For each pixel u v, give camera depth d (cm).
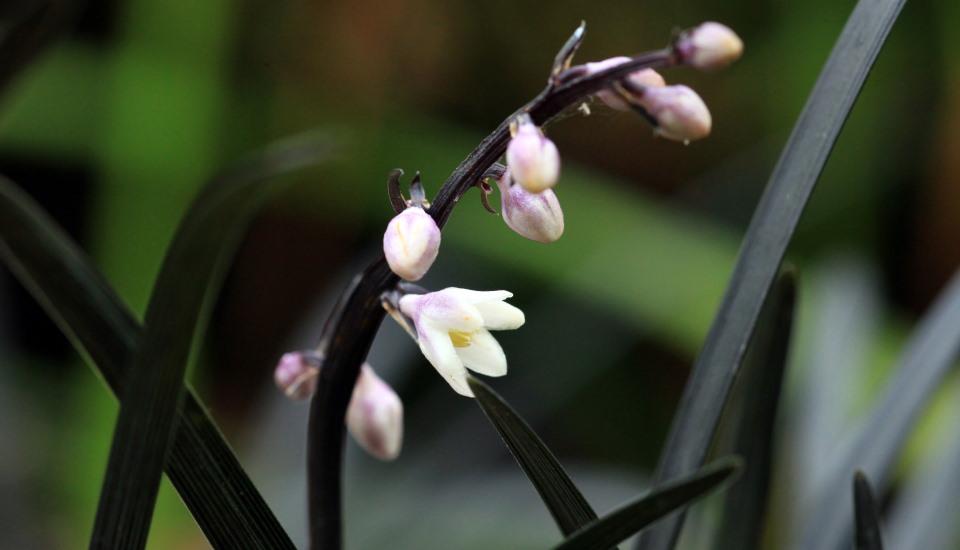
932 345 28
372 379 24
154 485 22
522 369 49
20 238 23
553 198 22
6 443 46
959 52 57
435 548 37
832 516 27
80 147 46
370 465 40
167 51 44
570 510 22
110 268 44
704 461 23
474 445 41
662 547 24
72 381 52
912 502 29
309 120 56
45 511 44
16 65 25
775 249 23
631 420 55
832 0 56
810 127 23
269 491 36
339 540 23
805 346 44
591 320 50
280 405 39
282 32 55
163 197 44
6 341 52
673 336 48
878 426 27
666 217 51
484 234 49
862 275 41
